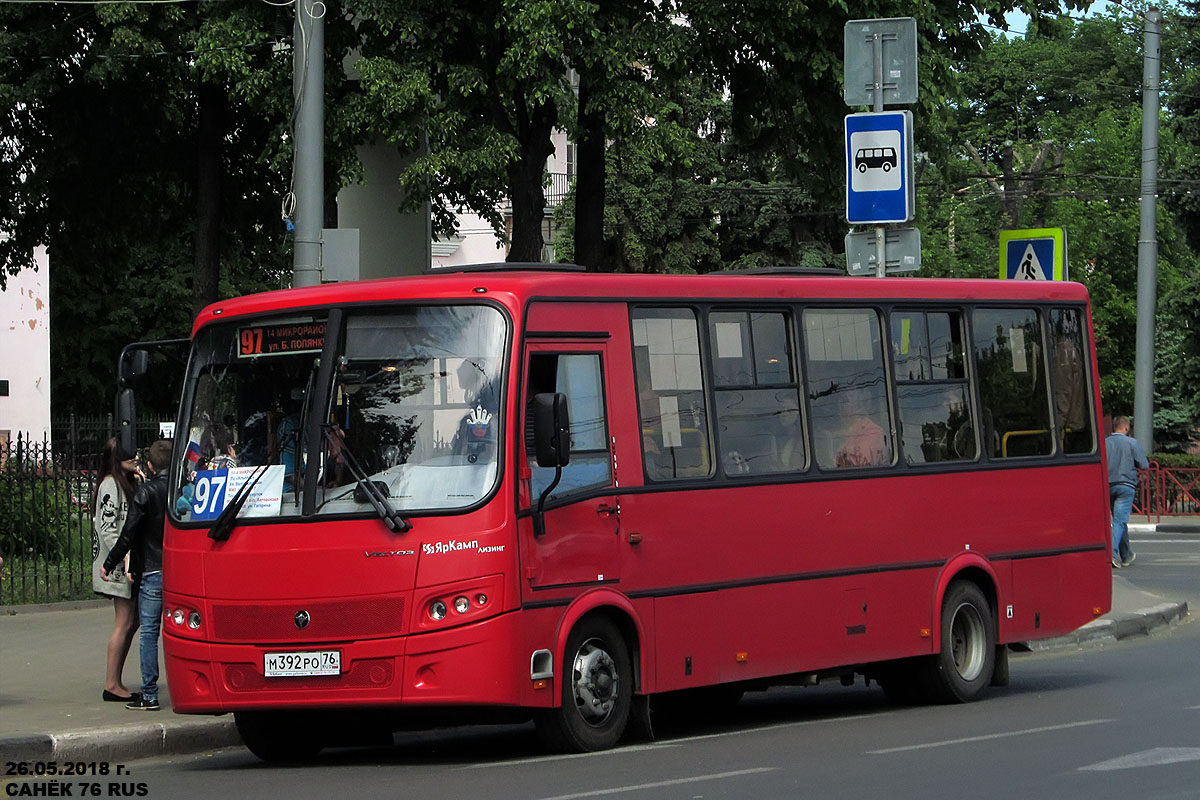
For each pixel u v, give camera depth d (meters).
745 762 12.05
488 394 12.38
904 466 15.83
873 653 15.29
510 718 12.63
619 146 27.44
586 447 12.98
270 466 12.70
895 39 18.50
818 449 15.04
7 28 27.72
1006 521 16.84
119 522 15.27
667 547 13.50
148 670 14.73
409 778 11.70
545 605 12.40
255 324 13.09
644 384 13.55
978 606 16.45
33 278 46.28
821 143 27.16
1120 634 21.92
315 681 12.24
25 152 30.86
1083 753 12.07
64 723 13.90
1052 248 21.09
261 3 23.97
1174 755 11.78
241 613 12.48
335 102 24.25
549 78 22.98
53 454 24.72
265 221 34.09
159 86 29.41
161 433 23.22
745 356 14.54
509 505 12.20
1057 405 17.69
